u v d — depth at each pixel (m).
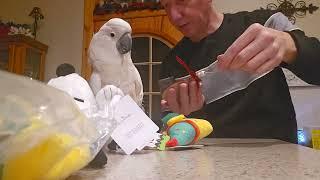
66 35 2.66
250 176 0.31
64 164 0.27
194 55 1.29
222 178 0.30
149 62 2.44
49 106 0.28
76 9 2.66
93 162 0.36
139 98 0.62
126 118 0.52
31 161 0.25
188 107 0.75
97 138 0.34
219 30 1.29
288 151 0.54
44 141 0.26
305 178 0.30
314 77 0.82
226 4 2.27
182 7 1.23
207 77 0.72
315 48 0.77
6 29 2.52
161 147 0.56
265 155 0.49
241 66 0.65
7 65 2.44
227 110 1.16
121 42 0.59
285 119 1.16
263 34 0.64
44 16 2.72
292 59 0.75
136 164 0.40
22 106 0.26
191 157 0.46
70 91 0.45
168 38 2.41
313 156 0.47
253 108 1.16
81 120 0.32
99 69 0.58
